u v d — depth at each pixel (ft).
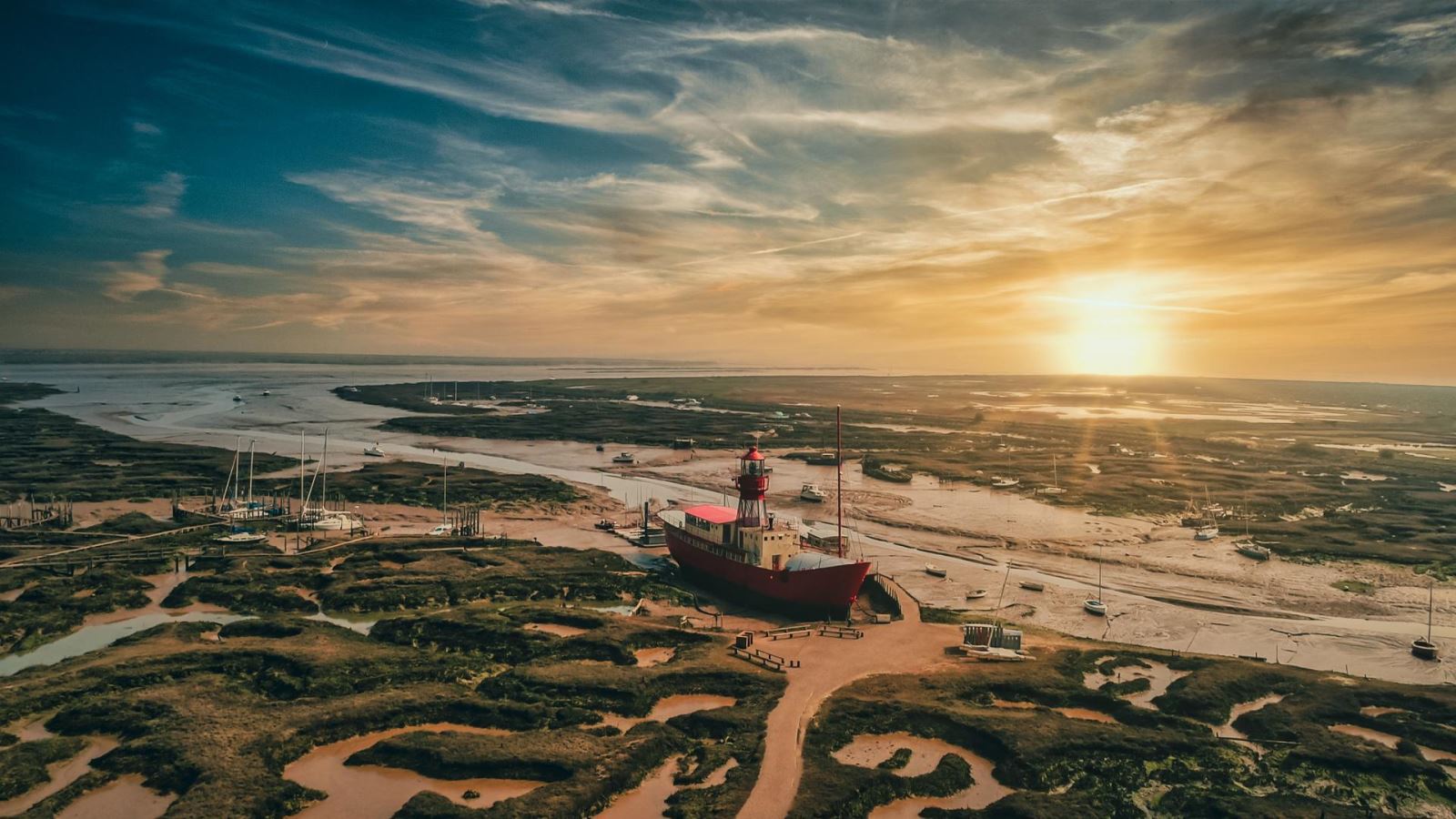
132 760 174.70
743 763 179.42
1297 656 259.80
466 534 400.26
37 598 284.00
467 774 173.99
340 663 226.17
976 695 216.33
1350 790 170.30
